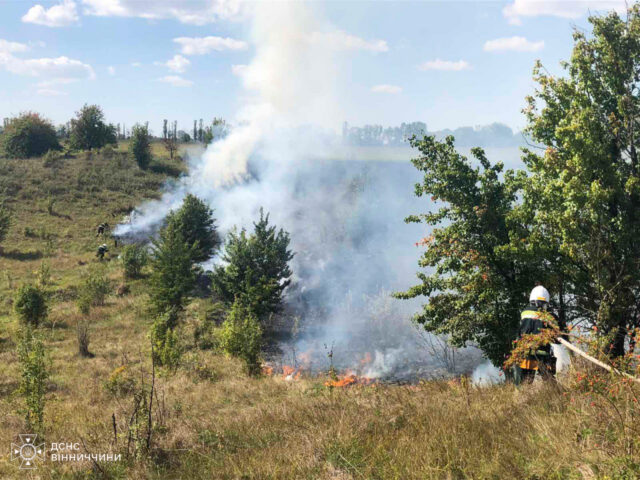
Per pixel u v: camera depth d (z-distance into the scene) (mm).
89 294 29250
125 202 54344
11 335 23594
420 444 4363
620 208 10445
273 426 6457
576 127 9992
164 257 26875
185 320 27141
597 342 4895
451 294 14094
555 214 10562
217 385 13938
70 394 13867
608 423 3594
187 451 5914
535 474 3350
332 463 4469
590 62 11367
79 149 76062
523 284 12258
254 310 25703
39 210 49719
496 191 13336
